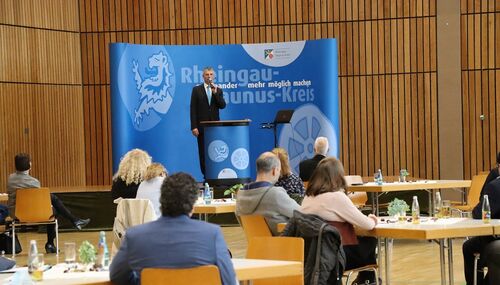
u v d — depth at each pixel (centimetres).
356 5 1600
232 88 1462
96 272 481
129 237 425
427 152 1581
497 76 1555
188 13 1630
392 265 977
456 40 1567
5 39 1502
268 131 1461
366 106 1600
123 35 1628
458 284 838
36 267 459
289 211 665
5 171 1494
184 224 423
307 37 1611
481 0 1560
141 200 722
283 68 1452
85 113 1625
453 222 655
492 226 618
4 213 1123
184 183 426
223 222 1412
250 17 1623
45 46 1567
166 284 408
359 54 1602
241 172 1140
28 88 1536
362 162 1603
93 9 1630
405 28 1585
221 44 1503
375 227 627
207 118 1253
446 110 1573
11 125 1505
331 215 624
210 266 408
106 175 1633
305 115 1445
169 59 1453
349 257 639
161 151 1450
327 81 1434
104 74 1630
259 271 466
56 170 1575
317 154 1096
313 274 568
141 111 1432
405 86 1588
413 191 1363
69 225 1380
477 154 1565
